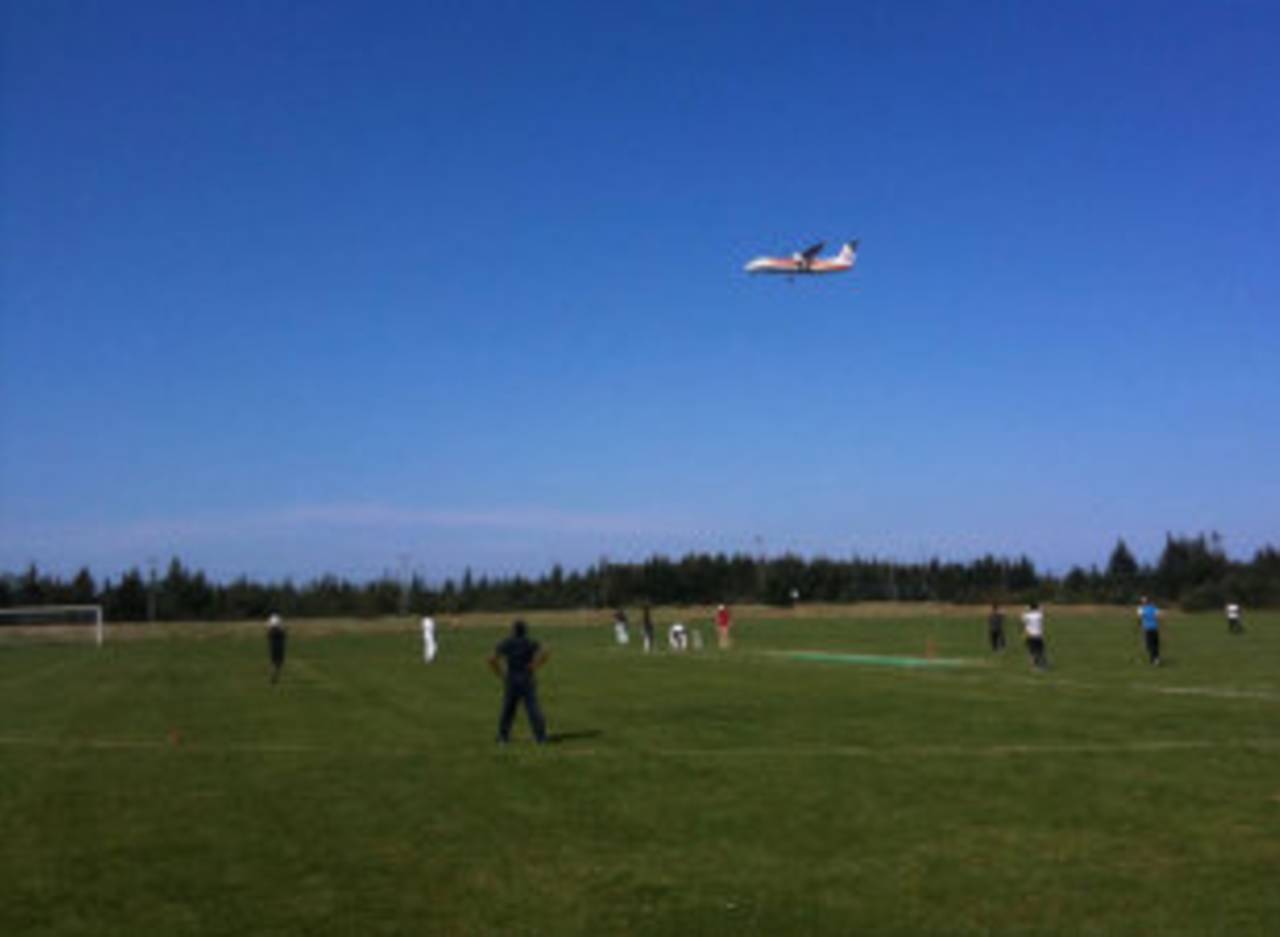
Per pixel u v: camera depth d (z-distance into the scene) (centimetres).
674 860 1233
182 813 1524
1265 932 966
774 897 1088
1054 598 12875
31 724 2664
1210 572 12069
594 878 1162
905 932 980
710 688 3400
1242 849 1252
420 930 995
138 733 2448
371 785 1725
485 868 1207
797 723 2441
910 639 6606
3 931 1002
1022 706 2714
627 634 8100
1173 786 1627
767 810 1492
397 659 5525
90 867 1229
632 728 2391
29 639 9075
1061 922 1000
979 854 1244
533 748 2109
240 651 6750
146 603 12812
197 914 1048
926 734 2219
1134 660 4316
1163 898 1070
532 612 13238
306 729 2480
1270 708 2611
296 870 1207
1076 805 1496
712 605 14712
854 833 1352
